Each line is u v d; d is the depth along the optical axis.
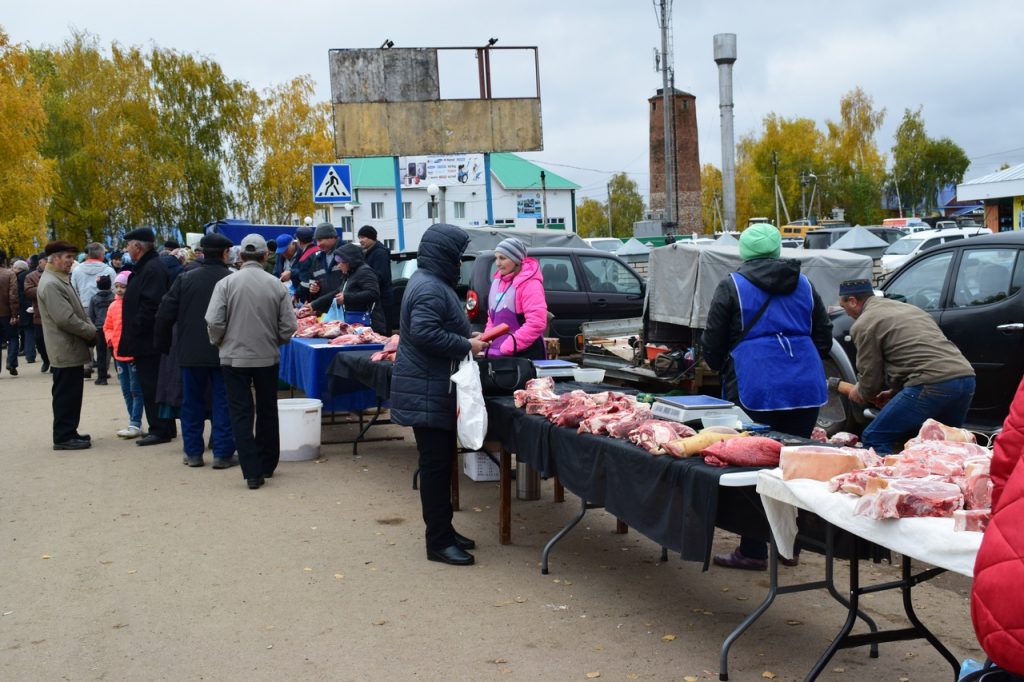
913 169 95.94
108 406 12.40
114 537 6.18
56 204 49.78
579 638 4.39
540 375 6.25
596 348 10.84
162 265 9.32
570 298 12.85
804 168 85.81
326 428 10.15
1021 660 2.07
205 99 53.72
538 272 6.88
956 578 5.22
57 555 5.82
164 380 9.17
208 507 6.89
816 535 3.89
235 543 5.99
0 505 7.09
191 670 4.14
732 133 44.09
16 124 32.16
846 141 86.62
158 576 5.39
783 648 4.23
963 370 5.36
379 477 7.79
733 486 3.85
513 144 22.94
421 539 6.03
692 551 3.88
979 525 2.82
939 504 2.98
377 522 6.43
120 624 4.69
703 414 4.62
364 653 4.27
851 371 8.47
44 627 4.68
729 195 44.28
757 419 5.28
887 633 3.75
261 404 7.62
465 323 5.53
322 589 5.13
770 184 86.81
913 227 39.97
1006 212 26.34
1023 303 7.48
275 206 54.50
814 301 5.35
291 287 12.80
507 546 5.89
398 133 22.42
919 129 97.38
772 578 3.88
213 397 8.26
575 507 6.85
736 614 4.66
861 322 5.59
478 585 5.15
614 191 112.25
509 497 5.89
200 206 52.78
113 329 10.06
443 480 5.56
